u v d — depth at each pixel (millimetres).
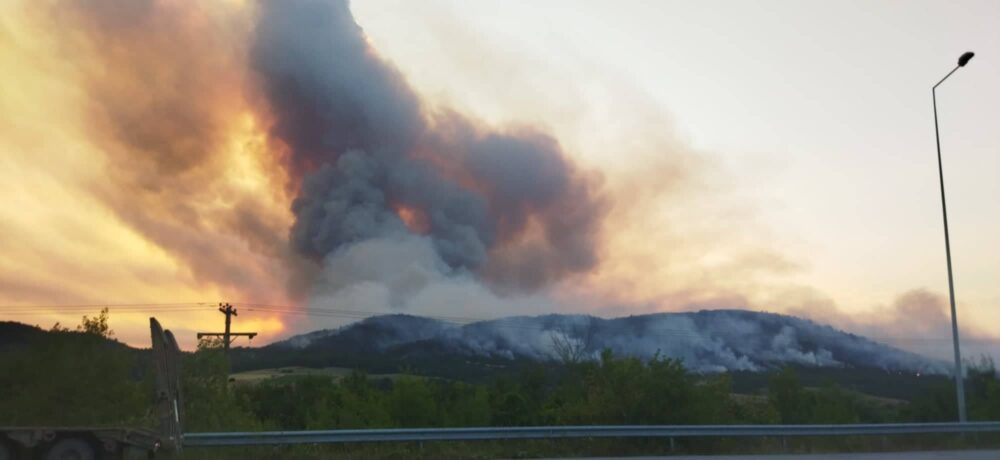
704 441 24328
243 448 19156
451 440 21719
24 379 22859
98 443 15656
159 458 16594
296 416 46594
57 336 23531
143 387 23812
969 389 45281
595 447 23016
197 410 27031
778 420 38094
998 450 25172
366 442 20734
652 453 22969
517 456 21031
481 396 41438
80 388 22938
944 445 26391
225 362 29531
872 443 25766
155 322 16766
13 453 15141
